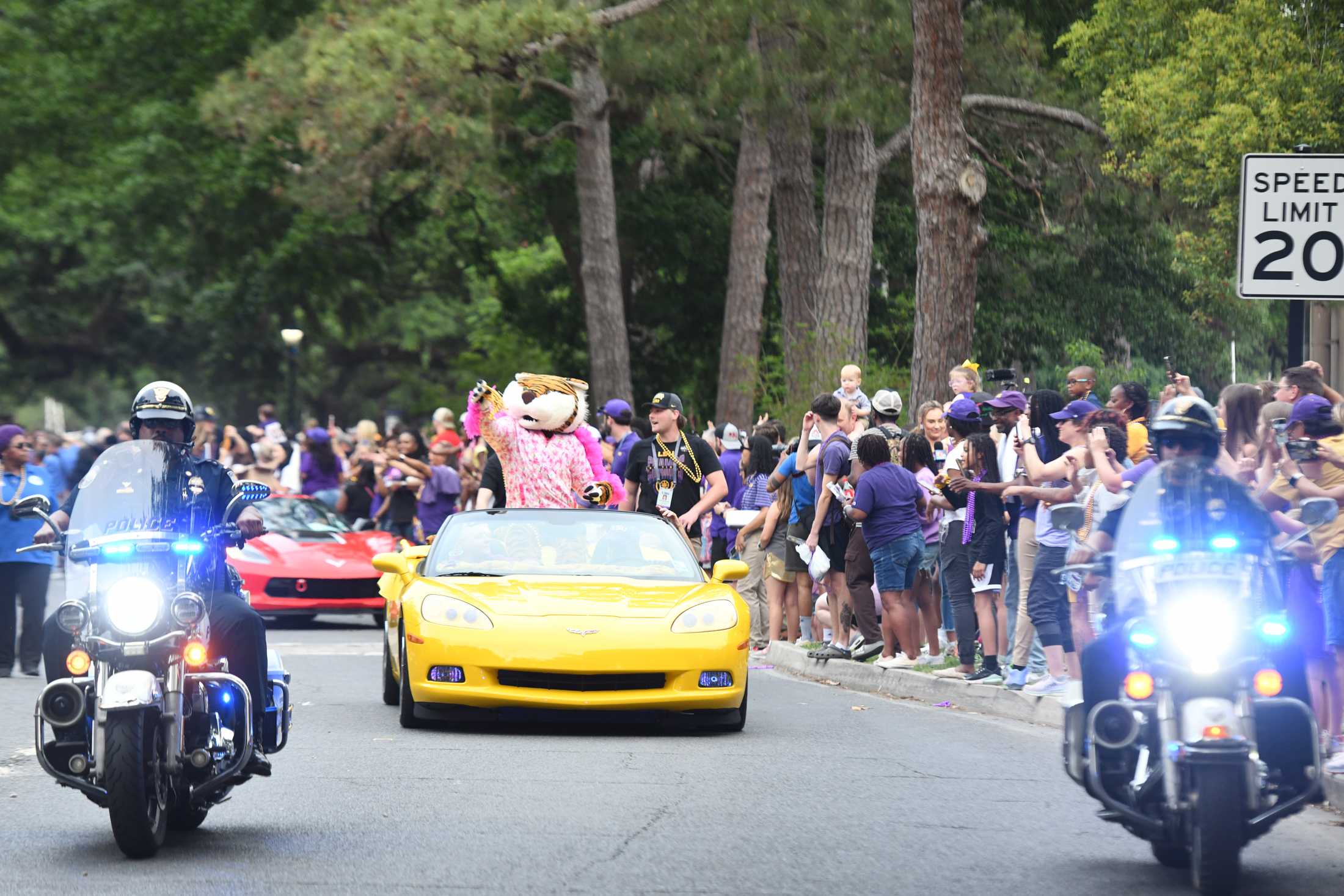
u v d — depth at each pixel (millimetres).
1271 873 16688
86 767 16312
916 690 32094
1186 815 15625
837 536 36688
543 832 18250
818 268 71938
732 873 16328
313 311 116562
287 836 18016
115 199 101062
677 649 25859
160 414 17922
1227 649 15258
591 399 79812
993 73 68875
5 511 35281
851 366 41250
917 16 47125
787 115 64500
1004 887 15875
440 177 77562
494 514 29672
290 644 42656
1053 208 79125
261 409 69938
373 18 68812
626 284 97750
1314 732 15445
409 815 19188
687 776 22125
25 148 105875
